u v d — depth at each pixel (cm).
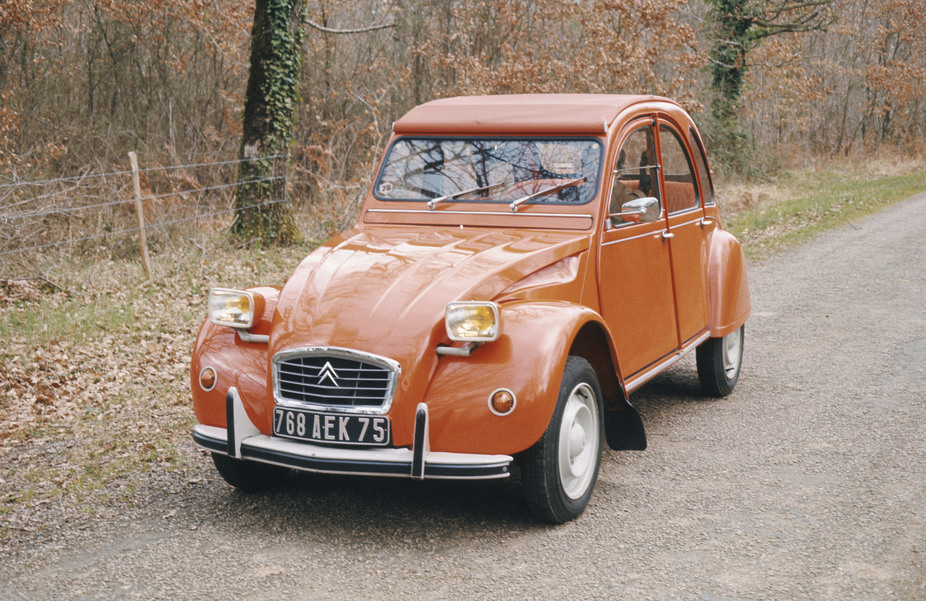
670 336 536
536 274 421
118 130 1923
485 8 2056
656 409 595
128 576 353
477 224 470
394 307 384
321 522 408
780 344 780
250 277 1074
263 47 1316
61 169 1786
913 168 3453
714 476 462
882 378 654
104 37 1959
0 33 1741
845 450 498
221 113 2059
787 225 1711
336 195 1528
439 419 369
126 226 1289
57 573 357
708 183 624
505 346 376
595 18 1853
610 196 463
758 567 351
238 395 395
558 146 473
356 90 2025
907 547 367
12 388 653
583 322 398
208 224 1376
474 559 365
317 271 420
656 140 530
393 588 340
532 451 383
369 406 372
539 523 404
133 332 812
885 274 1141
